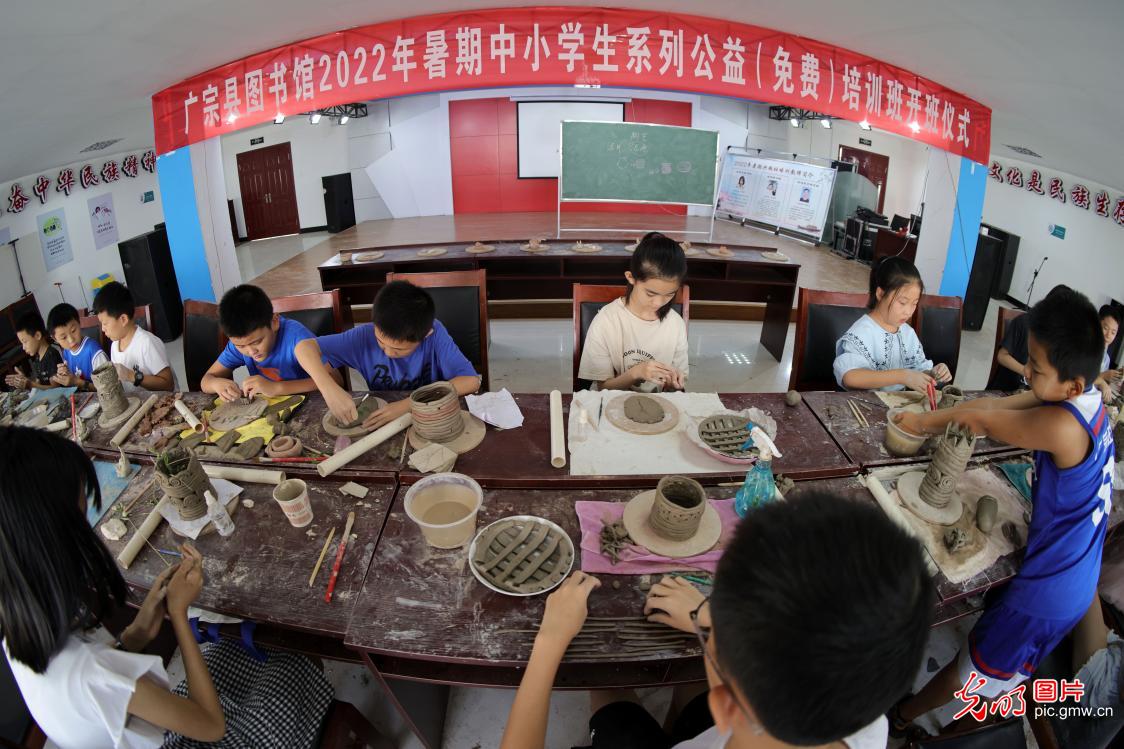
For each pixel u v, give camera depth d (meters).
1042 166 5.19
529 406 1.84
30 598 0.84
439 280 2.64
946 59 2.74
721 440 1.61
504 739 0.85
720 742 0.72
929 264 4.13
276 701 1.24
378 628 1.10
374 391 1.94
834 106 3.52
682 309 2.41
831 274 6.84
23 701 1.32
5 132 2.67
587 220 9.34
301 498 1.32
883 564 0.48
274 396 1.88
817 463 1.57
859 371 2.00
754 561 0.51
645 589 1.17
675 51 3.36
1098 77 2.04
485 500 1.45
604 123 5.50
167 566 1.27
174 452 1.37
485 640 1.07
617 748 1.04
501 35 3.29
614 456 1.58
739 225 9.19
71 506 0.88
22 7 1.60
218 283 3.77
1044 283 5.78
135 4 1.90
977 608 1.41
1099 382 1.82
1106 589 1.70
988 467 1.59
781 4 2.63
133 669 0.95
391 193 9.85
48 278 4.64
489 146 9.55
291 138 9.09
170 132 3.34
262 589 1.20
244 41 2.87
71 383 2.27
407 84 3.35
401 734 1.65
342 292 4.73
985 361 4.31
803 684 0.48
